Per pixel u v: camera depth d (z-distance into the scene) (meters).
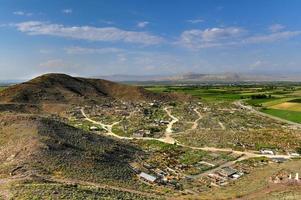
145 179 92.88
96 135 127.12
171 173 105.31
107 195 63.94
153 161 114.56
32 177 70.19
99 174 87.19
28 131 105.75
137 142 151.12
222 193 83.38
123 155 112.62
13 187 58.84
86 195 58.78
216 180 100.12
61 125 120.88
